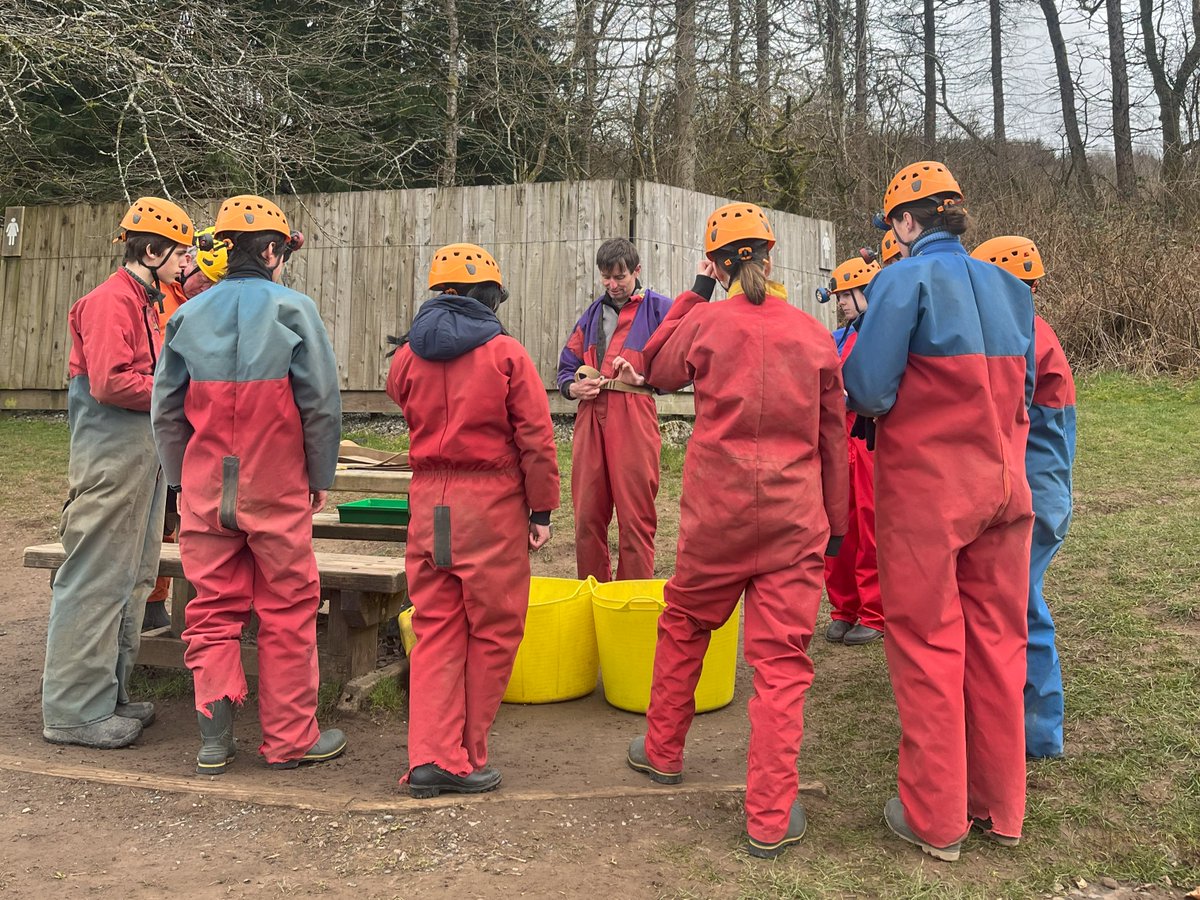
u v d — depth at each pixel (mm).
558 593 4664
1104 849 2783
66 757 3562
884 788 3217
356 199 10836
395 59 14805
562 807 3012
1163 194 17906
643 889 2523
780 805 2729
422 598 3203
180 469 3402
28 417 11898
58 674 3684
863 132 21375
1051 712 3279
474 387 3098
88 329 3578
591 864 2648
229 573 3387
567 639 4250
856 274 4664
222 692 3340
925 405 2770
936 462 2742
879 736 3658
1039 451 3316
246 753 3621
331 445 3443
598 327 4738
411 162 14625
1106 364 12922
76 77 12000
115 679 3785
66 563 3707
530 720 4043
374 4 14023
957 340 2725
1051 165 27094
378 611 4305
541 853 2705
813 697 4105
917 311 2742
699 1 15398
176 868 2629
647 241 9914
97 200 13031
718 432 2885
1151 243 13906
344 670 4191
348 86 14023
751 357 2855
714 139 16828
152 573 3990
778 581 2855
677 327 3102
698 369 2973
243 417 3262
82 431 3682
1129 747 3281
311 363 3338
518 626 3238
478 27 14883
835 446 2975
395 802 3021
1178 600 4422
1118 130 22750
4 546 7043
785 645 2824
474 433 3131
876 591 4754
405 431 10516
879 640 4824
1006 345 2789
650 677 4055
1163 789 3027
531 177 15352
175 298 4449
